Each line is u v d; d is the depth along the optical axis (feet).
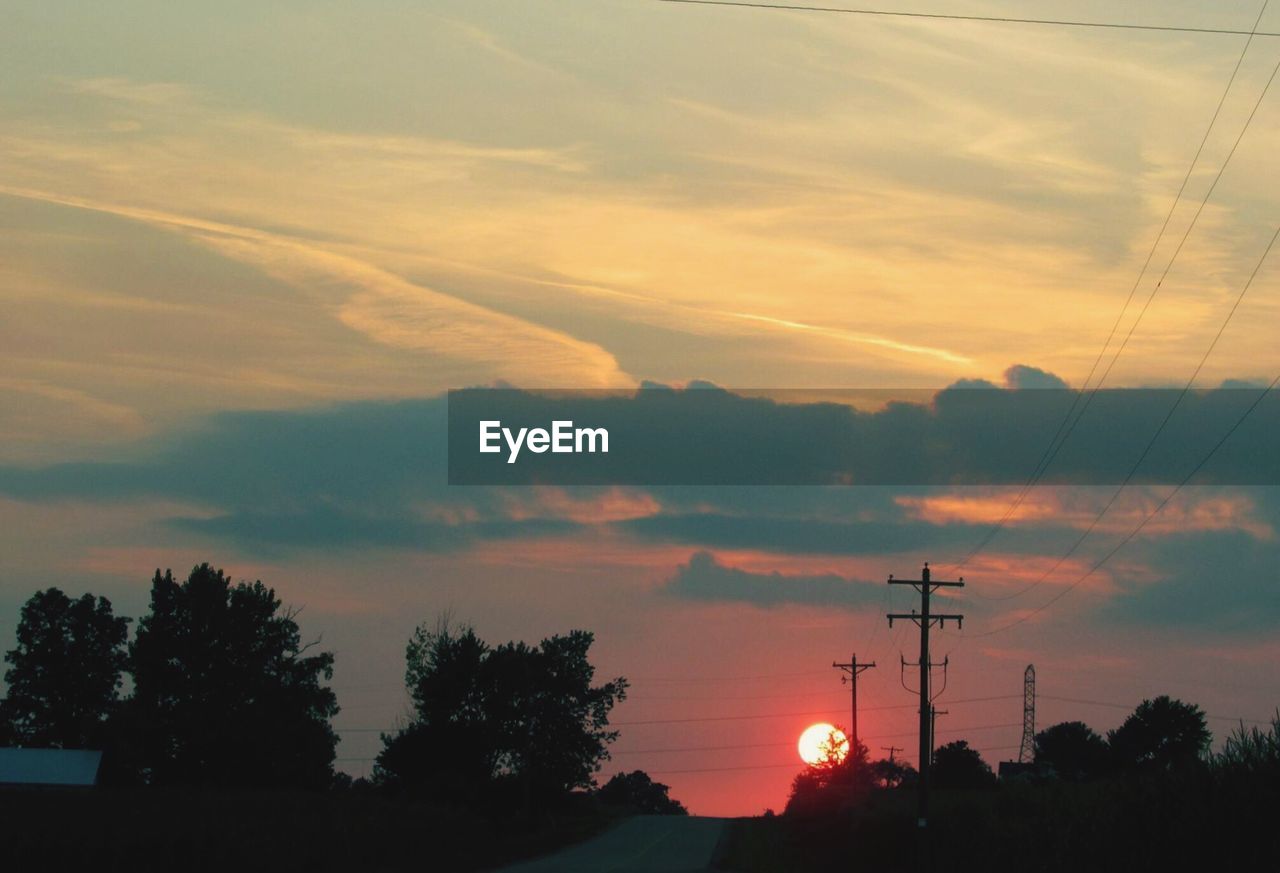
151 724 298.35
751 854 231.30
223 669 316.40
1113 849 84.33
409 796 315.78
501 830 309.83
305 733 318.45
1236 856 70.23
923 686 172.14
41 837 128.26
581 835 295.69
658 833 316.19
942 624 173.99
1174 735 268.62
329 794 258.57
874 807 207.31
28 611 318.04
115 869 128.06
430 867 186.50
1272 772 70.33
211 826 159.02
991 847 126.93
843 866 196.54
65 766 265.34
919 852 164.66
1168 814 76.64
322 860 172.14
